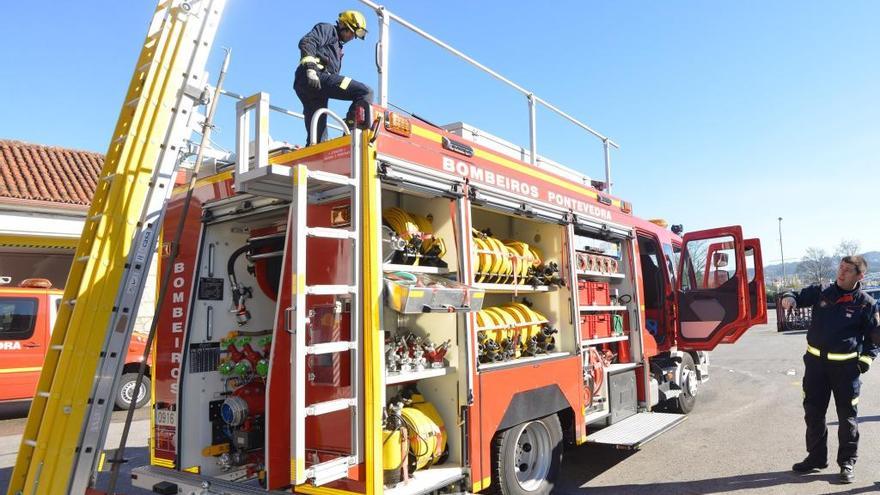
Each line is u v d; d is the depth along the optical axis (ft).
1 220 42.24
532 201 16.35
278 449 11.30
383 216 13.52
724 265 25.08
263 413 13.98
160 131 12.22
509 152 19.21
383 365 11.23
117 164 11.94
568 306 17.88
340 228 11.70
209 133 12.56
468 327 13.21
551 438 16.34
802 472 19.07
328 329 11.02
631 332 22.49
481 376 13.50
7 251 44.09
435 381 13.42
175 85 12.51
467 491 12.82
